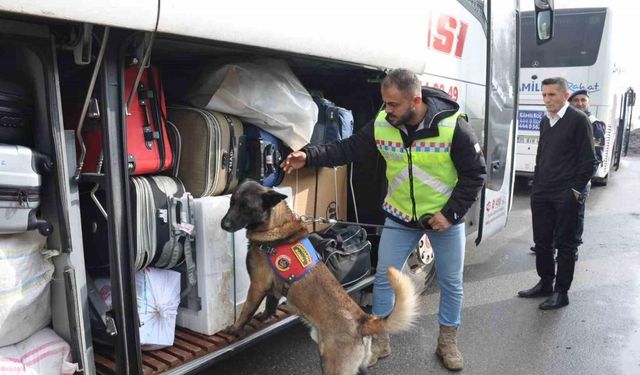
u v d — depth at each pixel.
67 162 2.07
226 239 2.90
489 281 5.40
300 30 2.60
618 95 11.70
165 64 3.56
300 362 3.62
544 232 4.75
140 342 2.47
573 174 4.44
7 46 2.09
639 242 6.88
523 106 10.27
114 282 2.20
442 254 3.36
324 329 2.75
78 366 2.16
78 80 2.29
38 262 2.06
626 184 12.25
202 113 2.92
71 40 1.99
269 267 2.88
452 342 3.56
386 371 3.53
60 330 2.19
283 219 2.88
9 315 1.94
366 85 4.09
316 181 3.76
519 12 5.27
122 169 2.17
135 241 2.46
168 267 2.74
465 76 4.71
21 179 1.89
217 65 3.17
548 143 4.57
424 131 3.03
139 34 2.13
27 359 2.02
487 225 4.93
